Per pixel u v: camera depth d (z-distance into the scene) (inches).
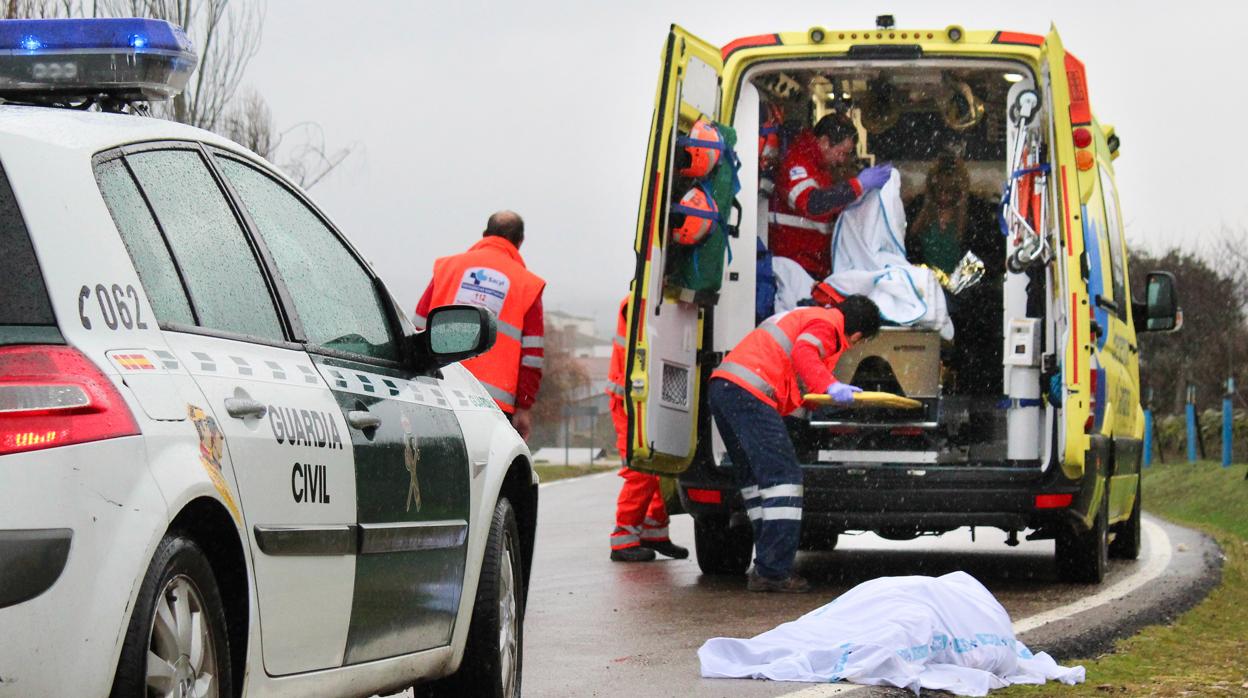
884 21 384.2
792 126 414.9
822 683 249.0
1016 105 378.6
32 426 125.6
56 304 132.5
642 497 460.4
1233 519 674.2
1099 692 242.2
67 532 124.6
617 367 443.8
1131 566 459.5
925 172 422.0
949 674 248.4
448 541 198.5
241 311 161.9
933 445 380.2
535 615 336.2
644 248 361.4
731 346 388.8
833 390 360.2
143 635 130.1
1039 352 371.2
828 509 372.8
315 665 163.5
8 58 164.2
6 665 121.6
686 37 361.7
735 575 418.0
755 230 389.1
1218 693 239.8
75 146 143.9
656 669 264.8
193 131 167.8
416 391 197.6
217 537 145.9
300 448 158.7
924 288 390.9
